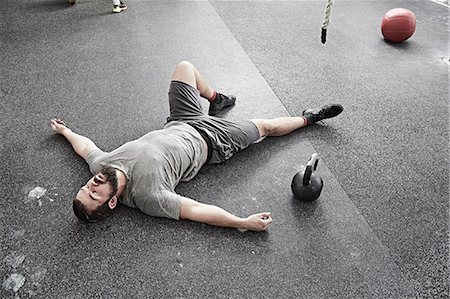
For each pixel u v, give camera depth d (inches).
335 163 85.0
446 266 66.2
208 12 151.2
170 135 77.2
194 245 68.7
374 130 94.6
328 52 126.1
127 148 73.9
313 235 70.6
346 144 90.0
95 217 68.9
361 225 72.5
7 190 77.6
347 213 74.5
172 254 67.2
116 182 69.2
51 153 86.0
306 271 65.0
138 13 149.1
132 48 125.8
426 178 82.0
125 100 102.5
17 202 75.5
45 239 69.2
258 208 75.3
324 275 64.5
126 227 71.3
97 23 141.5
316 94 106.3
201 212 70.3
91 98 103.2
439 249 68.7
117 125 94.2
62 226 71.4
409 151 88.7
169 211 70.7
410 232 71.5
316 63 120.1
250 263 66.1
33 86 107.6
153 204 70.5
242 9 154.6
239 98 103.4
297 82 111.0
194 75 88.0
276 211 74.7
